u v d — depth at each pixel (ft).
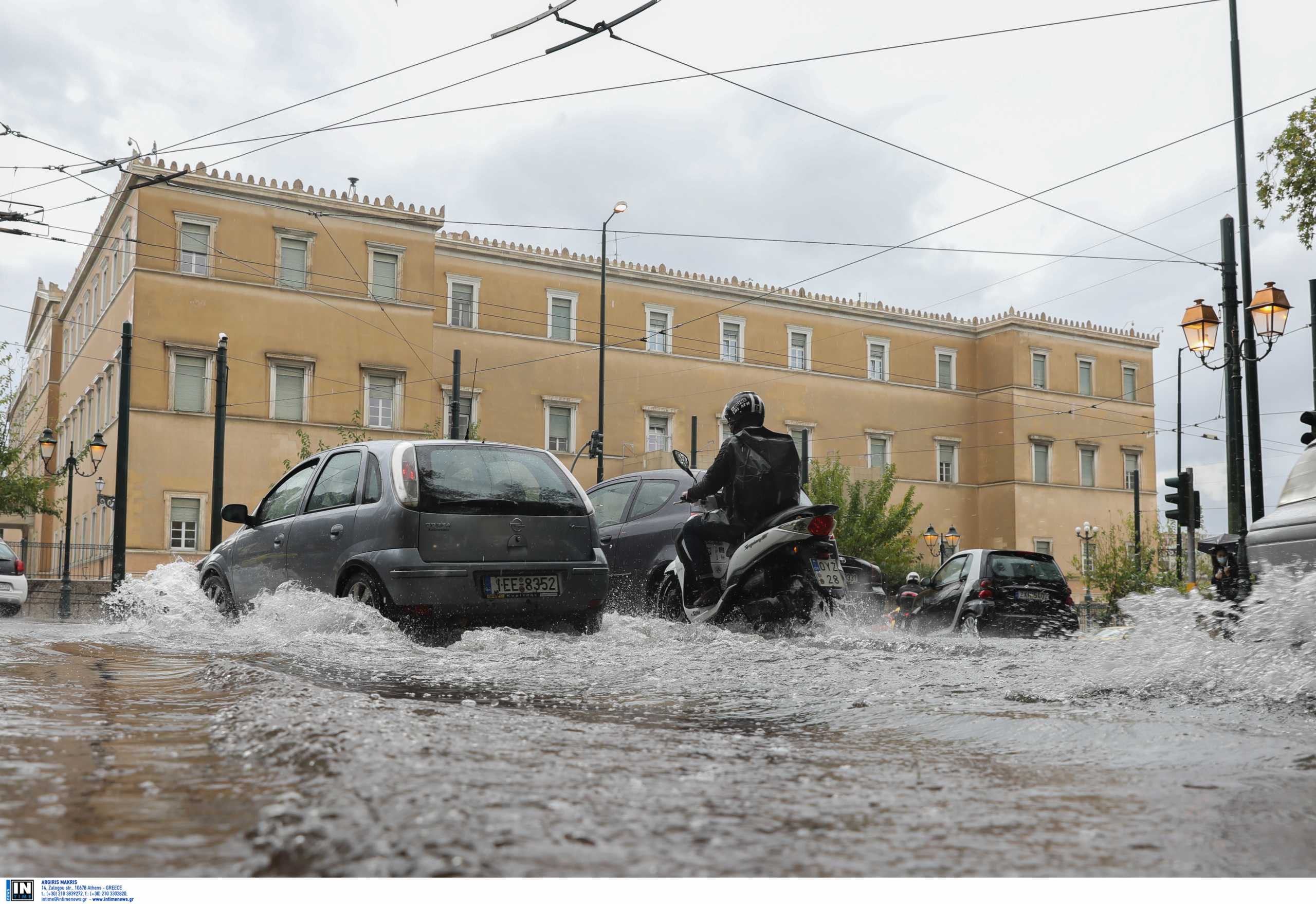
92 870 4.71
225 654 17.37
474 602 21.25
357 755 7.32
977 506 189.06
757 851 5.27
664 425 160.97
